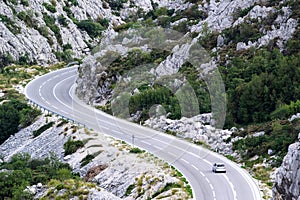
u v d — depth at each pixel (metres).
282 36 72.50
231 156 56.66
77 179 51.75
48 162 59.09
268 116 62.53
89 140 54.16
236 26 78.25
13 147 70.12
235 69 70.00
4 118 74.38
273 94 64.12
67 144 61.44
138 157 47.56
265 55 70.31
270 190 45.88
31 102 78.69
